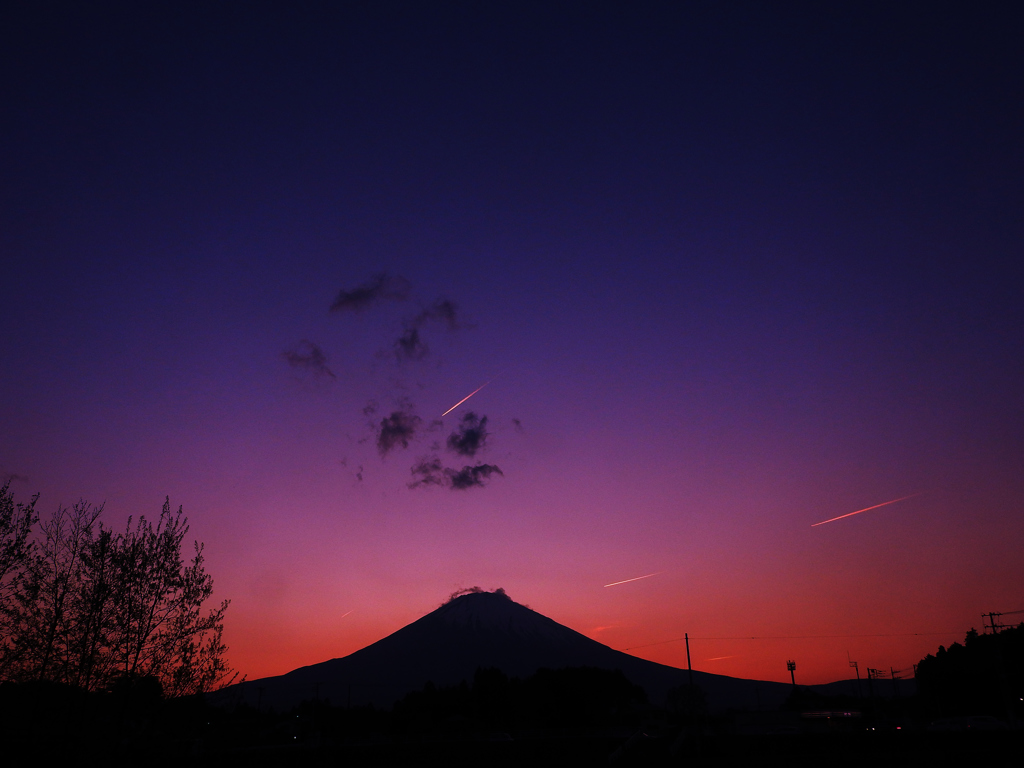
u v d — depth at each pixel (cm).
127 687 1948
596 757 5350
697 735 5116
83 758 1900
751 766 3838
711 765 4084
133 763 1977
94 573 1962
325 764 4619
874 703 10412
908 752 3856
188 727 2052
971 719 5750
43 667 1862
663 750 5238
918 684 9562
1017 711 7325
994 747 3975
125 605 1969
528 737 8925
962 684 7862
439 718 11594
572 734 8975
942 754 3688
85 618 1920
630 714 11419
